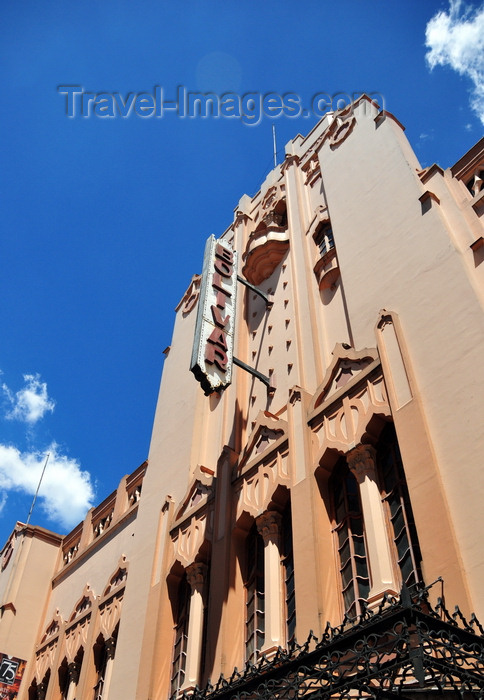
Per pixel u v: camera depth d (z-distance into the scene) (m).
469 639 5.86
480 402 8.57
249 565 12.38
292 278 17.28
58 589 23.27
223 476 13.97
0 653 21.12
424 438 8.98
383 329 11.02
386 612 6.00
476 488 7.98
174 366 21.36
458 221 11.57
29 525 25.36
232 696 7.34
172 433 18.73
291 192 20.12
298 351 14.89
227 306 15.62
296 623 9.62
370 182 14.60
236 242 22.02
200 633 12.53
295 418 12.38
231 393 16.94
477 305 9.52
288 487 11.70
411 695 5.82
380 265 12.42
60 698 18.33
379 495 9.95
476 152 12.89
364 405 10.78
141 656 13.46
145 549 16.03
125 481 22.38
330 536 10.47
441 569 7.73
